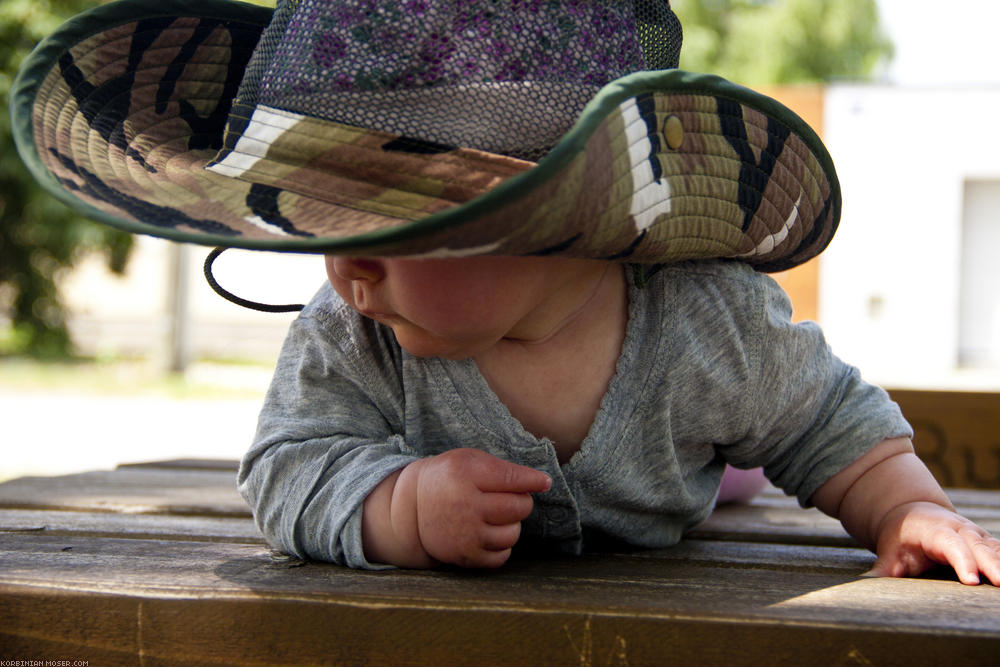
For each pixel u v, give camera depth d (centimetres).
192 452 482
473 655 90
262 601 93
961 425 205
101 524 137
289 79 104
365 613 92
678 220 97
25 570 103
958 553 109
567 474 118
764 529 147
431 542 106
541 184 75
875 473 125
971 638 85
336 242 78
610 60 106
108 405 679
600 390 118
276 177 102
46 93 102
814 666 87
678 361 118
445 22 100
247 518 148
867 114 1085
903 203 1089
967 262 1165
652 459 121
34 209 904
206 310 1291
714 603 93
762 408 123
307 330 124
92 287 1381
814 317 1113
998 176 1076
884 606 94
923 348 1097
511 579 104
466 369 117
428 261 96
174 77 119
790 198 111
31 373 852
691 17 1734
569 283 112
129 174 104
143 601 94
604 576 107
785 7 1698
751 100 101
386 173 97
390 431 122
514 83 100
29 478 182
